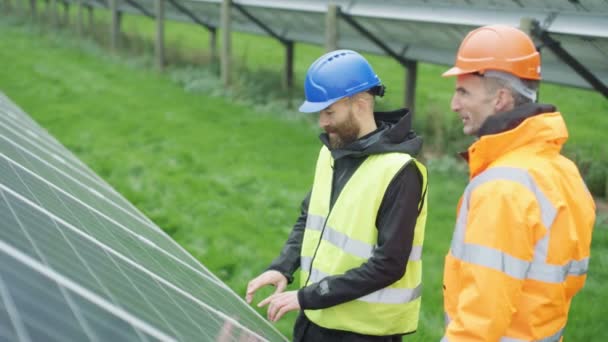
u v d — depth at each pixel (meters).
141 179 8.30
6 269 1.30
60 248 1.73
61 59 18.44
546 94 15.71
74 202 2.70
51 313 1.23
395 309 2.50
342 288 2.31
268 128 11.43
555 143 1.97
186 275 2.77
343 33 11.60
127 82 15.48
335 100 2.36
